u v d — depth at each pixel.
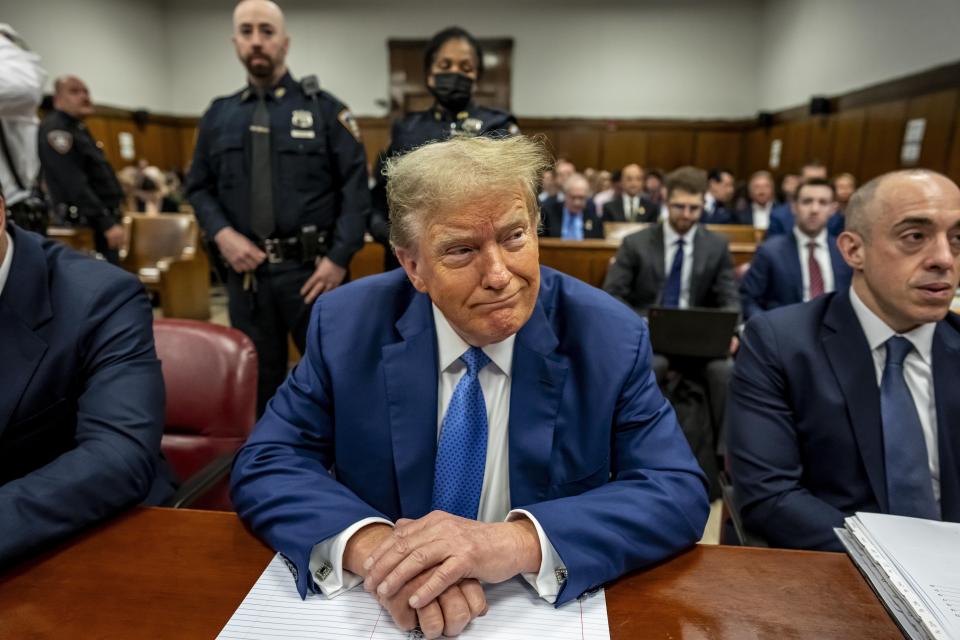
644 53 10.37
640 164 10.74
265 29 2.21
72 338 1.01
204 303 5.50
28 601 0.70
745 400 1.25
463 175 0.73
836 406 1.16
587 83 10.52
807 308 1.26
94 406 0.98
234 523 0.88
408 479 0.89
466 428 0.90
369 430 0.91
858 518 0.86
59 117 4.03
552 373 0.89
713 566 0.80
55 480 0.84
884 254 1.07
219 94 10.97
